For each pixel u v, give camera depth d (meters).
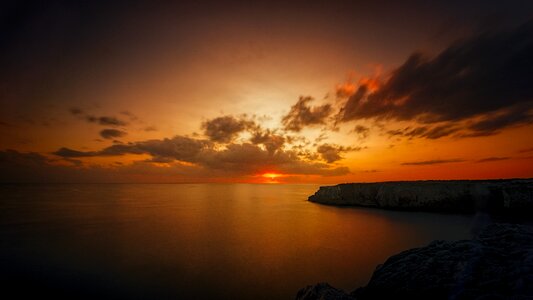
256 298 13.74
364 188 53.22
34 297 13.73
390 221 34.62
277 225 34.41
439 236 25.69
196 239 26.70
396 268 9.69
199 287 15.00
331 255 20.80
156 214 46.06
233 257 20.52
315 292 8.34
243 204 65.31
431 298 7.59
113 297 13.73
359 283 15.52
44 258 20.12
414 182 48.84
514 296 6.24
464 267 8.17
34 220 38.31
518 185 33.41
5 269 17.62
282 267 18.19
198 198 88.62
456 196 39.41
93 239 26.56
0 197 81.75
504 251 8.59
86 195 96.50
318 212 46.59
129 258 20.30
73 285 15.17
